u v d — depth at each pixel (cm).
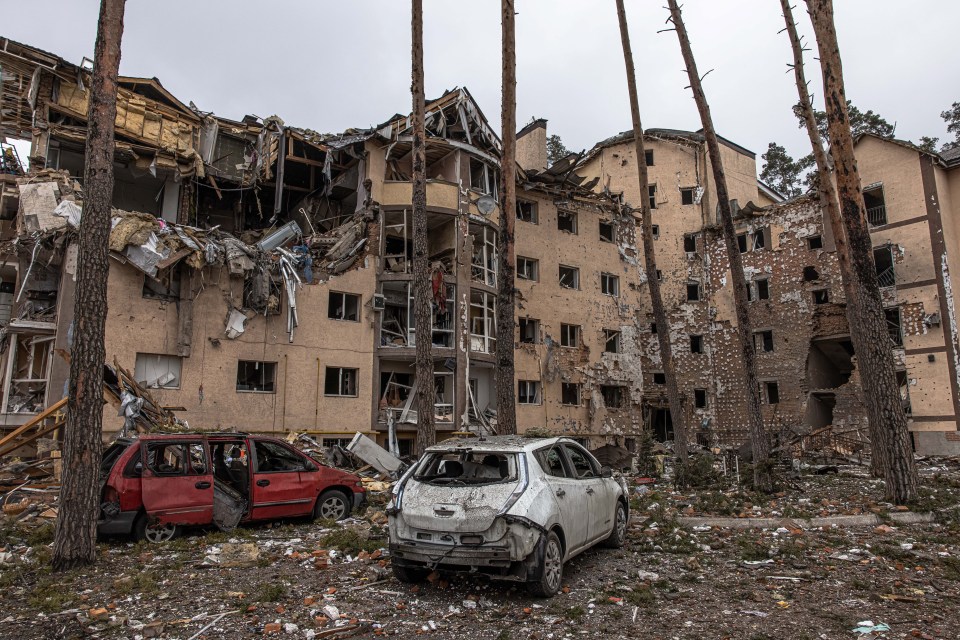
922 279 2795
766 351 3294
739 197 3812
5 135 2131
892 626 539
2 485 1238
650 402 3528
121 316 1825
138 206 2355
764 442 1438
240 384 2033
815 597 625
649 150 3822
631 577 705
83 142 2078
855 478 1694
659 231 3697
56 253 1777
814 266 3180
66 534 749
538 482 663
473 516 621
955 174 2905
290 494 1035
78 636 542
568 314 2984
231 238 2072
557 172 2973
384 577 713
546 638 523
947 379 2669
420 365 1342
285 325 2116
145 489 877
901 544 855
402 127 2438
